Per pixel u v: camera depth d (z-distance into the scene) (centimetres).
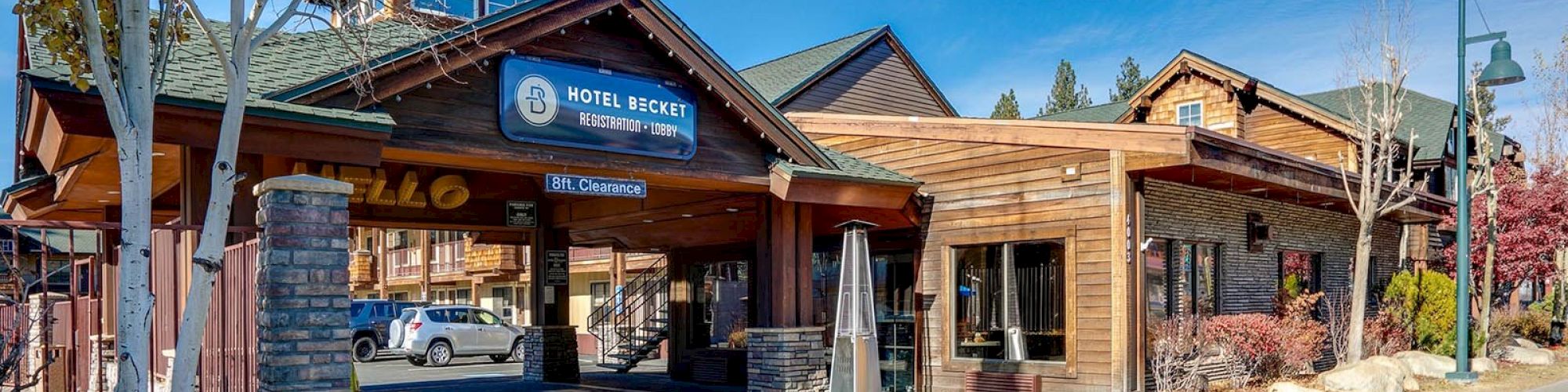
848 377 1142
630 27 1170
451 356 2462
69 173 1161
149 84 649
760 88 2155
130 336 628
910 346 1525
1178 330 1319
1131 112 2653
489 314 2584
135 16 641
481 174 1504
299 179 788
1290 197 1616
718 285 1802
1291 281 1686
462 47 1041
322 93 948
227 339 869
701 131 1225
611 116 1145
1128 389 1244
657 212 1478
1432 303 1784
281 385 759
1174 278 1398
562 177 1104
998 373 1372
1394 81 1606
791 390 1260
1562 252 2414
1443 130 2595
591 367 2202
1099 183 1288
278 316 766
